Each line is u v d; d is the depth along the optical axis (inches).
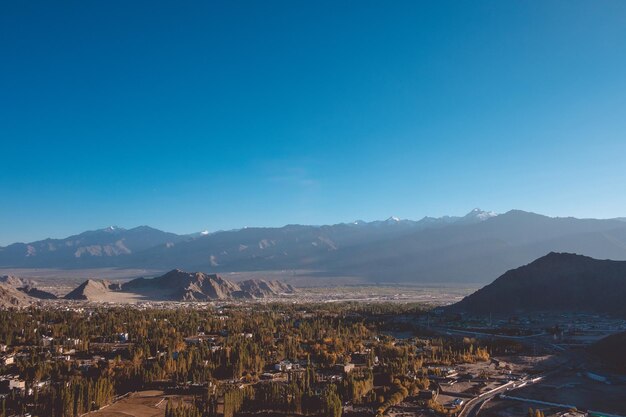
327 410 5620.1
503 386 7293.3
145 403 6259.8
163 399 6427.2
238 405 5876.0
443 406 6230.3
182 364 7229.3
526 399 6668.3
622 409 6299.2
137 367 7170.3
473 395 6756.9
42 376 7101.4
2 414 5506.9
